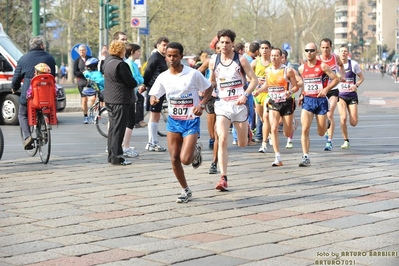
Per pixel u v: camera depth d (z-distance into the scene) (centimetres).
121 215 1183
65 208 1241
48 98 1730
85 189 1412
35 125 1773
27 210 1229
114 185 1453
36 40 1839
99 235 1056
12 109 3003
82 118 3247
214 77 1451
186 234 1055
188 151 1256
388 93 5456
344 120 2008
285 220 1134
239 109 1417
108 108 1723
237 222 1125
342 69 2000
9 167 1705
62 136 2416
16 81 1834
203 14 8338
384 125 2708
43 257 947
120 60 1711
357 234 1042
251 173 1584
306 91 1717
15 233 1073
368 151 1934
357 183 1445
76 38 8862
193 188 1412
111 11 3744
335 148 2017
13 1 7962
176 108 1266
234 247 980
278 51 1717
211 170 1577
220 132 1396
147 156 1875
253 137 2184
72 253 964
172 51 1252
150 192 1377
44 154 1759
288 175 1552
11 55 3003
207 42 8444
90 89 2655
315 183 1452
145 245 998
